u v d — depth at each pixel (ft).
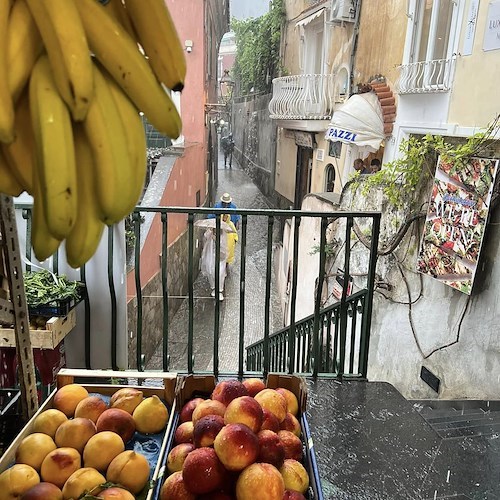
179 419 4.89
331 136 17.71
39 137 1.64
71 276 7.76
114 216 1.83
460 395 12.09
